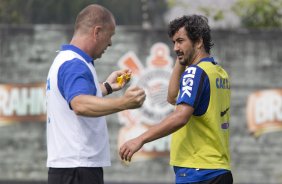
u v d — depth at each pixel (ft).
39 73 141.38
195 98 58.29
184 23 60.39
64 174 56.54
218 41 141.38
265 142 140.67
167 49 139.74
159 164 139.74
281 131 140.46
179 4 164.14
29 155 141.79
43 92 141.69
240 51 140.97
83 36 57.00
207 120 59.47
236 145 141.28
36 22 157.79
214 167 59.67
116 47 140.05
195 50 60.70
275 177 140.87
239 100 140.97
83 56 56.54
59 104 56.13
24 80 141.38
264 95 140.97
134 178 140.05
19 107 141.49
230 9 164.96
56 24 157.07
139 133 139.54
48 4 156.97
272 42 140.87
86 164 56.39
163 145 139.64
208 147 59.82
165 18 161.58
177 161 60.85
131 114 139.54
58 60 56.29
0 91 141.38
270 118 140.77
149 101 139.13
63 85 55.01
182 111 58.13
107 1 157.58
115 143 139.74
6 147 141.79
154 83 139.64
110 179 140.26
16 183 142.10
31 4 157.69
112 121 139.85
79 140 56.24
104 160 57.82
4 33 141.28
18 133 141.79
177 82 65.00
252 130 140.97
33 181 142.10
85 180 56.44
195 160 59.98
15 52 141.38
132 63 140.05
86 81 54.34
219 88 60.08
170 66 139.64
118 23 157.79
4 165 142.20
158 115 139.13
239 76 140.97
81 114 53.26
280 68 140.77
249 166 140.77
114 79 65.36
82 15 57.36
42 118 141.69
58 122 56.39
